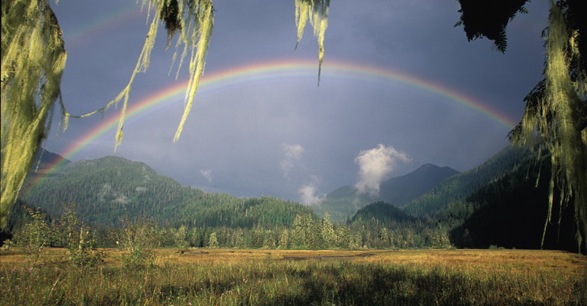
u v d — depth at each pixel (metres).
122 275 11.10
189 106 3.63
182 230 126.00
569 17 2.79
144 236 15.89
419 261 24.69
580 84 2.85
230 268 14.09
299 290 8.72
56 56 2.71
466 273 13.34
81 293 7.48
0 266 13.05
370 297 7.82
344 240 118.25
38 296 7.16
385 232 178.38
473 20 3.11
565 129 2.66
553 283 10.28
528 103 3.70
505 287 9.34
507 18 2.99
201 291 8.55
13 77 2.40
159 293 7.88
